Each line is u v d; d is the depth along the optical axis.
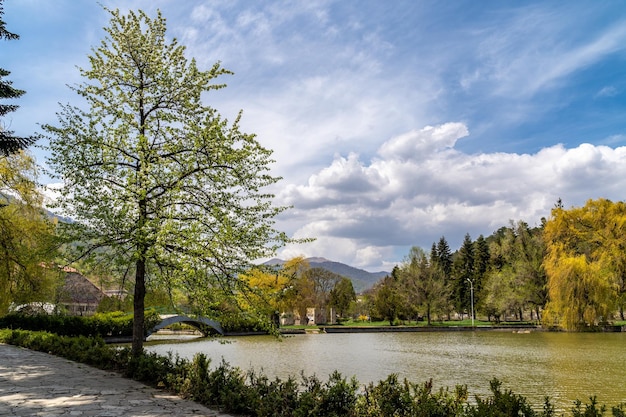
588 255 54.31
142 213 13.09
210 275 12.94
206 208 13.73
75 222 13.62
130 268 14.58
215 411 8.88
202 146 13.58
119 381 11.99
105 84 14.61
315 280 90.44
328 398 8.06
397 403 7.56
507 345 41.50
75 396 9.93
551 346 39.25
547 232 56.34
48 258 13.70
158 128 14.73
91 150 13.48
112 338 39.16
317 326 73.62
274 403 8.46
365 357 31.97
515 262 67.62
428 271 76.19
